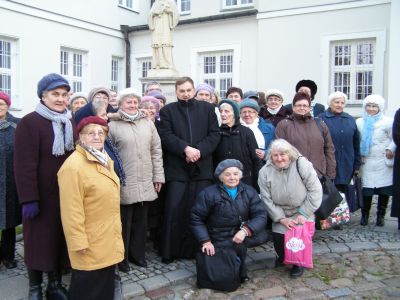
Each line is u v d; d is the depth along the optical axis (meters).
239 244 3.80
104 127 3.06
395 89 9.36
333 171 4.85
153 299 3.58
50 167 3.24
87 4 13.20
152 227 4.73
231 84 13.12
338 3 10.72
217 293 3.69
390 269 4.21
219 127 4.55
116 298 3.34
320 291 3.72
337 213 4.89
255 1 12.68
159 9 9.14
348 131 5.34
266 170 4.13
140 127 4.05
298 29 11.35
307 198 4.02
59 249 3.30
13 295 3.58
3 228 3.96
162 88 8.91
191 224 3.91
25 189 3.13
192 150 4.20
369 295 3.65
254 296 3.63
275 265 4.32
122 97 4.04
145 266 4.24
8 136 4.04
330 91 11.14
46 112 3.26
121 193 3.94
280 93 5.63
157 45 9.19
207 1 13.45
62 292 3.36
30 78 11.52
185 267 4.25
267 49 11.86
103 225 2.97
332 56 11.10
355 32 10.56
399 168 5.22
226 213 3.83
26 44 11.38
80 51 13.27
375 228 5.57
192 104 4.44
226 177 3.88
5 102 4.04
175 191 4.37
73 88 13.13
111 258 3.01
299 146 4.66
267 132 5.16
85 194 2.90
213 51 13.27
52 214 3.24
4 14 10.80
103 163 3.01
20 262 4.38
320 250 4.68
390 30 9.35
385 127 5.50
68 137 3.29
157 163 4.19
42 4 11.74
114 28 14.30
